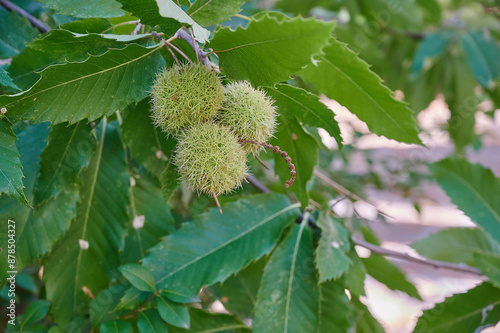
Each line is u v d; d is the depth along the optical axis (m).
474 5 1.15
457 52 1.13
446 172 0.75
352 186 1.22
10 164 0.46
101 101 0.48
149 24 0.47
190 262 0.60
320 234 0.65
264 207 0.65
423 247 0.77
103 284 0.61
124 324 0.56
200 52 0.49
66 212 0.57
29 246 0.56
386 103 0.55
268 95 0.54
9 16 0.61
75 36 0.49
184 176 0.50
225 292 0.70
